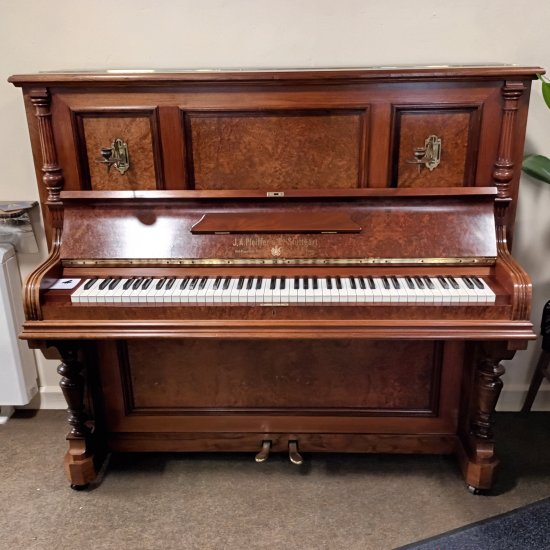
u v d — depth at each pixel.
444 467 2.14
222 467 2.15
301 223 1.79
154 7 2.05
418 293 1.65
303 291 1.67
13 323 2.27
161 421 2.15
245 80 1.73
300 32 2.07
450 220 1.79
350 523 1.87
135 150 1.83
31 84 1.74
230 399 2.12
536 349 2.41
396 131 1.79
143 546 1.78
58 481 2.07
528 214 2.25
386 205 1.80
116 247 1.80
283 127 1.79
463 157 1.81
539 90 2.11
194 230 1.80
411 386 2.09
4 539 1.81
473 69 1.69
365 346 2.03
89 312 1.68
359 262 1.78
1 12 2.06
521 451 2.21
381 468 2.14
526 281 1.63
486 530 1.83
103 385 2.10
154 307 1.68
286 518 1.89
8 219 2.24
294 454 2.10
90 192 1.82
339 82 1.73
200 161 1.83
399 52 2.09
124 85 1.75
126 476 2.10
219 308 1.67
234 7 2.05
